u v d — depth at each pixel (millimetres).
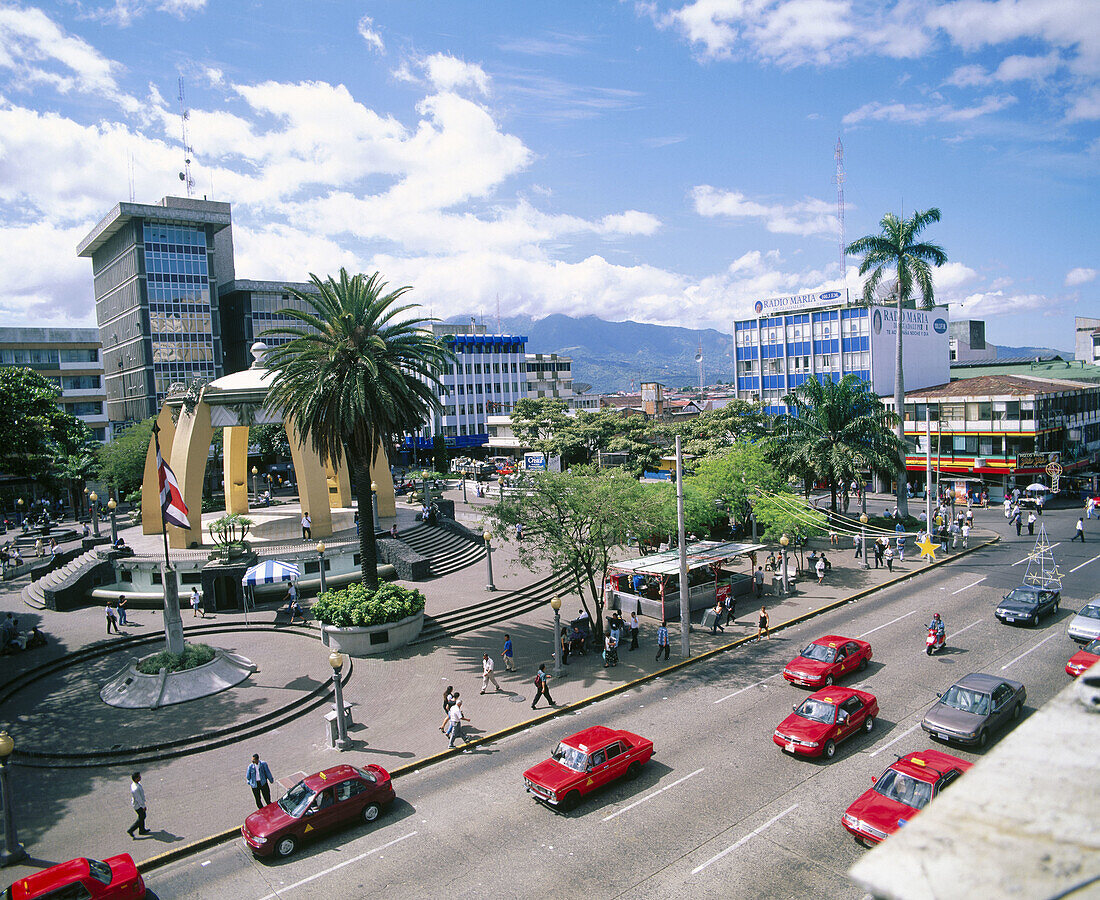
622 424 75750
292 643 35719
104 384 114875
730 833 18344
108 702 29188
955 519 56844
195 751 25250
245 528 43344
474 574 46000
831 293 84250
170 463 46625
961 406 68312
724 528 55250
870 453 51062
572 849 18141
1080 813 2293
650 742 22172
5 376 40344
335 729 25344
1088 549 47625
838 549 51875
